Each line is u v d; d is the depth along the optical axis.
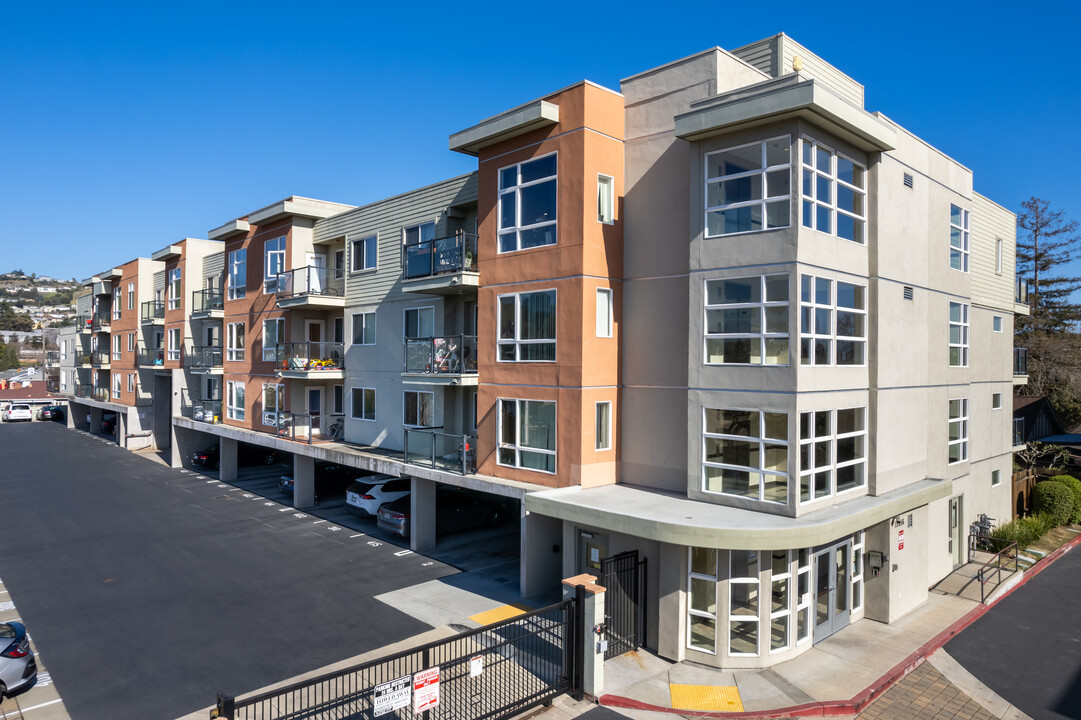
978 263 20.14
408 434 21.42
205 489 28.55
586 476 14.98
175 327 36.66
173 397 34.50
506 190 16.59
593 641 10.86
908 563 14.88
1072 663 12.47
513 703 10.17
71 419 53.59
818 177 12.80
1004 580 16.91
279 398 26.31
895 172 14.85
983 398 20.45
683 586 12.20
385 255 22.73
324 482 27.42
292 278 25.08
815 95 11.52
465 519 21.14
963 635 13.84
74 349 57.25
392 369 22.34
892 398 14.67
